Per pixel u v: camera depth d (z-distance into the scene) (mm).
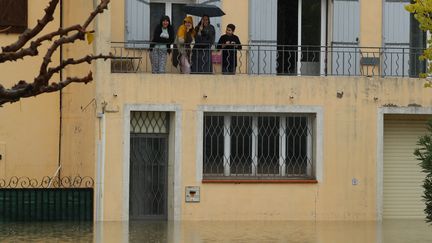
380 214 30203
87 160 29797
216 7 29859
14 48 7387
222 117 29953
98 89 28922
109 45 29312
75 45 30203
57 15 30359
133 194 29562
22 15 30484
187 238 24609
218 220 29469
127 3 30594
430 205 22062
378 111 30203
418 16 24953
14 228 26953
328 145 30047
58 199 29078
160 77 29266
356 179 30141
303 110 29922
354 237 25391
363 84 30188
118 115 29047
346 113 30109
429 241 24469
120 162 29078
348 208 30094
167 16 29859
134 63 30406
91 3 30234
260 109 29750
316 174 29969
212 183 29469
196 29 30062
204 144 29750
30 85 7383
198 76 29484
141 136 29625
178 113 29359
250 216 29609
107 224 28297
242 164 29984
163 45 29828
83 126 30000
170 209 29578
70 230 26453
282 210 29781
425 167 21984
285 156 30219
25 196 28953
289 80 29906
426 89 30281
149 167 29656
